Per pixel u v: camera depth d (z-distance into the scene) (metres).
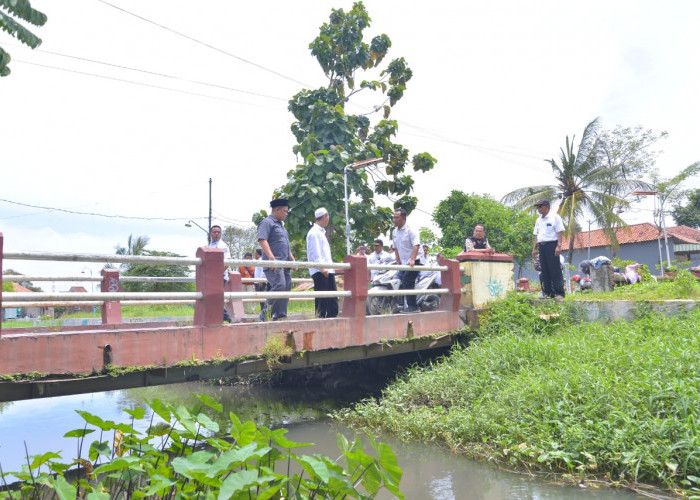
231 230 40.59
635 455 5.25
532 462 5.78
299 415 8.79
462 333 9.56
